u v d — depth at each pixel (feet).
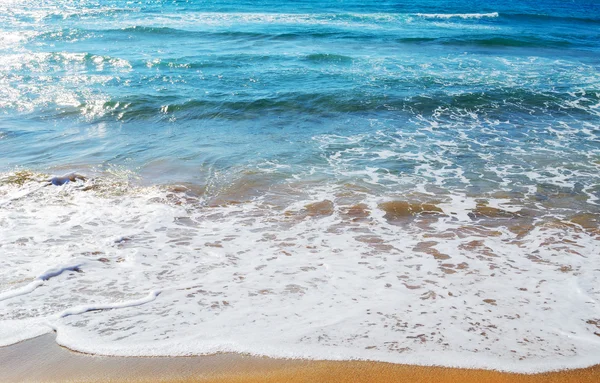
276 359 14.82
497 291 18.54
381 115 41.09
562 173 30.40
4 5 96.32
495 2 125.49
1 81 46.50
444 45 70.03
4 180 27.25
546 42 74.08
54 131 35.99
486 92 46.93
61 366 14.47
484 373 14.39
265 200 26.18
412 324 16.52
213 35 70.33
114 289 18.30
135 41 66.13
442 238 22.62
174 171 29.50
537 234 23.09
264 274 19.51
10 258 20.07
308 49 63.72
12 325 16.11
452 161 32.04
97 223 23.32
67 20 81.00
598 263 20.65
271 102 42.60
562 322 16.76
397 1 119.34
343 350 15.23
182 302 17.60
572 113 42.60
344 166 30.89
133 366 14.49
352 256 20.97
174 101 42.22
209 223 23.70
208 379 14.07
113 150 32.65
